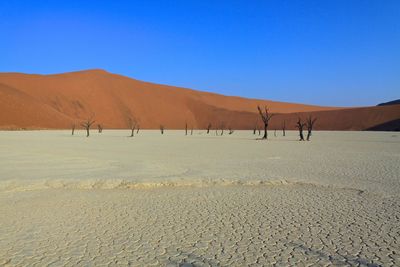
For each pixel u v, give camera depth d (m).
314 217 8.94
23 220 8.79
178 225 8.37
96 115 128.88
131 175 14.81
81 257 6.50
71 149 30.16
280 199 10.91
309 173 15.65
